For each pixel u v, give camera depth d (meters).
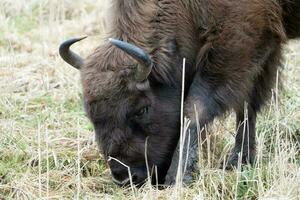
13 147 26.03
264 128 26.86
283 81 28.62
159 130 23.55
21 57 33.69
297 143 26.28
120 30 23.72
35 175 24.33
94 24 37.81
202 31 24.06
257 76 25.53
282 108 28.19
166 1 23.73
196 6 23.89
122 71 22.81
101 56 23.22
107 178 24.42
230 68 23.98
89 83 22.94
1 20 38.09
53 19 38.69
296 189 21.67
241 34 23.83
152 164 23.53
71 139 26.72
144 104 23.08
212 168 23.91
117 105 22.83
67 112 29.11
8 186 23.72
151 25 23.62
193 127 23.72
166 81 23.75
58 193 23.34
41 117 28.28
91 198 22.95
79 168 23.28
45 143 26.30
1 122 28.00
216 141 26.16
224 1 23.67
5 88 30.58
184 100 24.22
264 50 24.50
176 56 23.95
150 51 23.50
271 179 22.83
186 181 23.31
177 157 23.75
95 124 23.14
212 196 22.53
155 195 22.23
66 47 23.95
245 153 25.73
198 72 24.14
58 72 31.89
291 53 32.41
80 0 40.53
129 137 23.11
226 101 24.27
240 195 22.67
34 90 30.61
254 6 23.80
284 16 25.11
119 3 23.84
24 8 40.12
